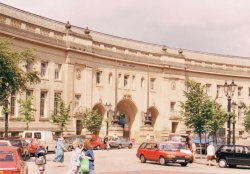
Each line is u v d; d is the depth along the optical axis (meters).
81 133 61.47
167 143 35.56
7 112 35.88
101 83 66.75
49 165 30.88
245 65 85.94
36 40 54.31
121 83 69.94
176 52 80.94
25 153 33.53
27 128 47.78
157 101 74.75
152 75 74.25
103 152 49.41
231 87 39.28
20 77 33.62
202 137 50.88
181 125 76.19
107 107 66.75
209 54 84.88
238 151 33.81
